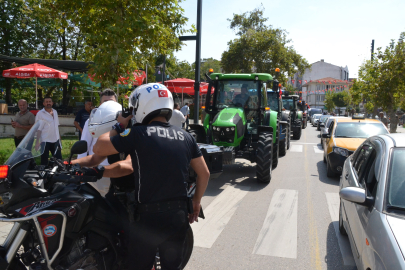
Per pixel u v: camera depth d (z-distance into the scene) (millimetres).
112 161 3051
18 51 20672
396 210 2744
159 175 2188
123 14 6730
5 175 2275
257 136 7973
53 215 2273
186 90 16266
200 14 10797
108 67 6836
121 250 2660
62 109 17812
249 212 5574
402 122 35531
